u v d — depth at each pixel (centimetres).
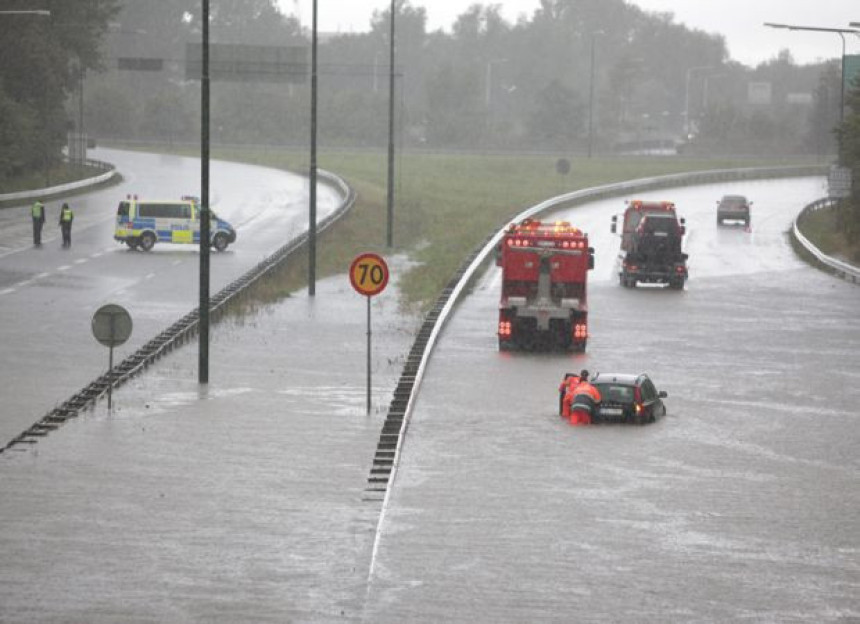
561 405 7438
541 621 3912
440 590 4212
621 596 4169
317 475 5869
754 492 5669
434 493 5581
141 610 3972
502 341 9831
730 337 10569
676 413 7569
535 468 6081
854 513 5328
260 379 8331
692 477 5941
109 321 7200
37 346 9394
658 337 10525
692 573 4441
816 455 6462
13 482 5656
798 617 3978
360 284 7375
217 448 6388
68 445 6406
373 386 8162
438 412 7456
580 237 9838
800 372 9019
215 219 15675
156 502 5350
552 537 4888
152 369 8631
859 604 4119
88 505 5284
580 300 9806
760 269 15688
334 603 4066
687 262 16262
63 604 4025
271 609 4000
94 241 16400
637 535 4934
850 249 17550
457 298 12325
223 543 4753
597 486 5734
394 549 4703
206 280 8119
